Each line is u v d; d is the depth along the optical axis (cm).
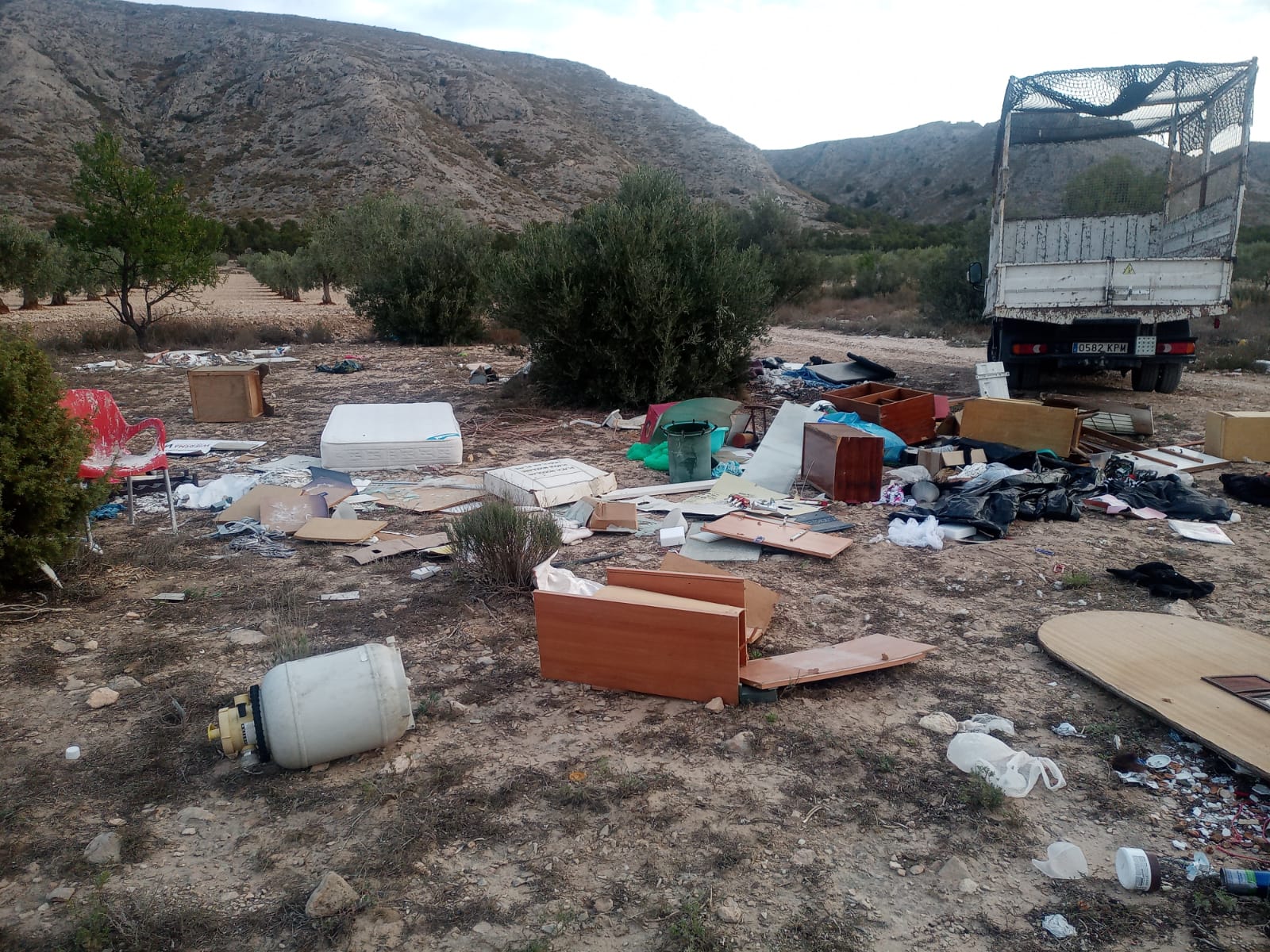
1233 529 578
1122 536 569
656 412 855
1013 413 758
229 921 236
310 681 305
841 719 339
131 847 266
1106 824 273
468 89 12031
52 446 465
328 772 308
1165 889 243
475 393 1227
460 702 356
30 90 10100
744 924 231
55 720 342
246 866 258
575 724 339
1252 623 423
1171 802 283
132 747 323
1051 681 368
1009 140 1092
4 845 268
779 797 289
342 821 279
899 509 616
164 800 292
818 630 427
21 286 2703
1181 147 1215
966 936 227
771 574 505
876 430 772
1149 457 755
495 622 437
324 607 456
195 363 1571
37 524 465
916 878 250
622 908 239
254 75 11650
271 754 302
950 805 283
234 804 290
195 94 11462
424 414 859
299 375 1427
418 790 296
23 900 244
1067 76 1038
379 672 311
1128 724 330
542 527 492
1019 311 1014
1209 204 1070
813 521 597
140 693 363
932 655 396
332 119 10275
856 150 16738
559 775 303
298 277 3425
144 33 13162
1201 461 739
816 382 1252
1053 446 736
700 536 565
